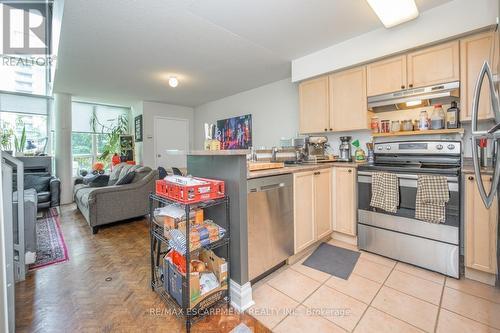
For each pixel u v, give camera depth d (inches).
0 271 36.1
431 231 77.9
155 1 75.8
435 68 86.0
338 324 57.1
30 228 86.4
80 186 174.4
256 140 178.9
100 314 61.6
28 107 193.8
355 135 123.0
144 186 143.0
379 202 87.2
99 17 83.9
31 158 175.0
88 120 225.0
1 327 36.1
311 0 76.9
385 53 94.2
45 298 68.4
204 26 91.3
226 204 64.5
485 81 76.0
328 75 116.7
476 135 44.6
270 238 74.9
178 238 58.9
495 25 72.4
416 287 70.8
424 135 101.2
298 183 86.5
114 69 135.2
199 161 76.4
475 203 70.6
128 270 84.4
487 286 70.1
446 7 80.7
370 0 73.4
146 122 215.0
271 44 107.4
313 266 84.3
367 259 88.7
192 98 207.8
